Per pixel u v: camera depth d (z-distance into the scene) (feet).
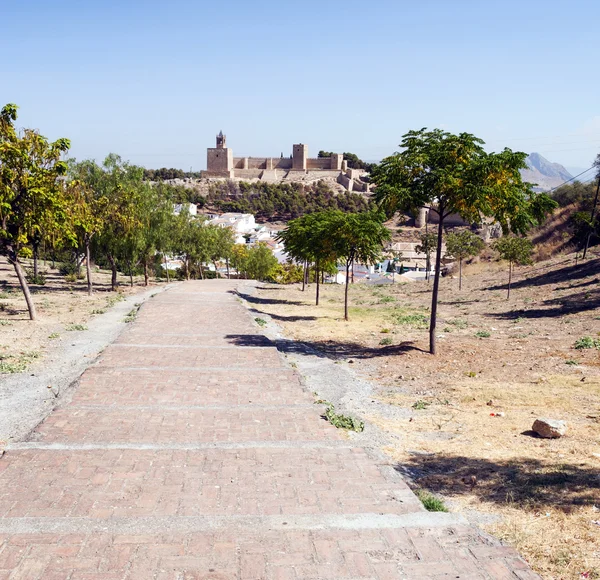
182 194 572.51
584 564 15.78
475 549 16.56
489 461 24.89
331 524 17.97
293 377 41.60
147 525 17.56
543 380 41.01
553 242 182.39
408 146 50.31
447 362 49.93
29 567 14.97
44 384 39.78
